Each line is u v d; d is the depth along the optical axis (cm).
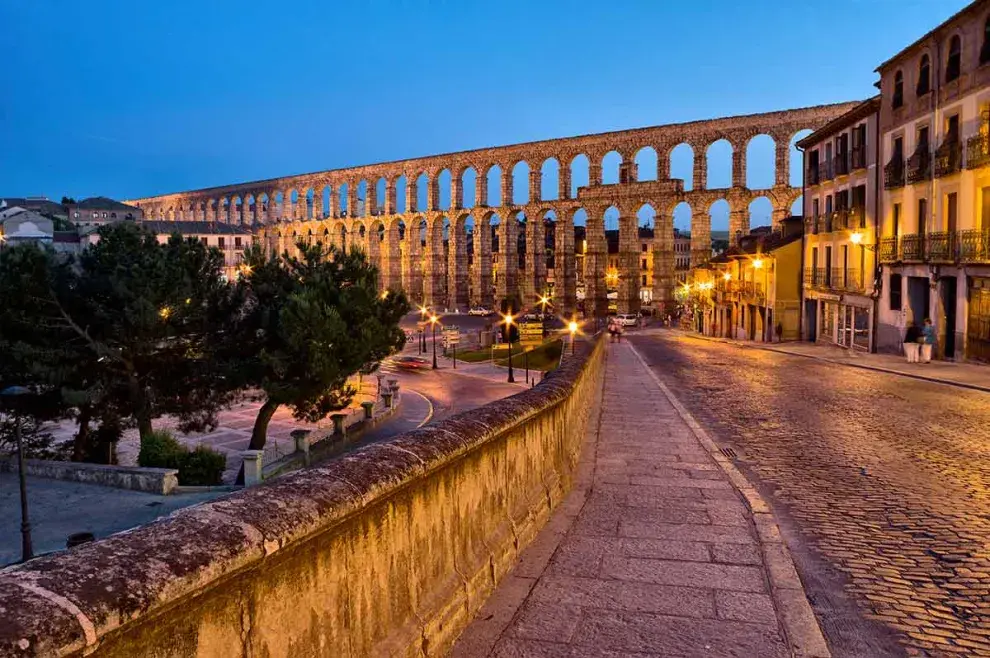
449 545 581
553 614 609
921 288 3859
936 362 3469
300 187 15600
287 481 398
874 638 595
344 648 410
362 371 3141
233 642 319
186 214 19350
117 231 2986
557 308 11325
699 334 8331
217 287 3114
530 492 867
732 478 1154
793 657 538
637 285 10462
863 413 1991
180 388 3031
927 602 676
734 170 9431
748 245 7106
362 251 3206
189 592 282
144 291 2712
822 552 823
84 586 248
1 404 2686
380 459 477
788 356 4472
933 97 3572
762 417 1939
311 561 379
